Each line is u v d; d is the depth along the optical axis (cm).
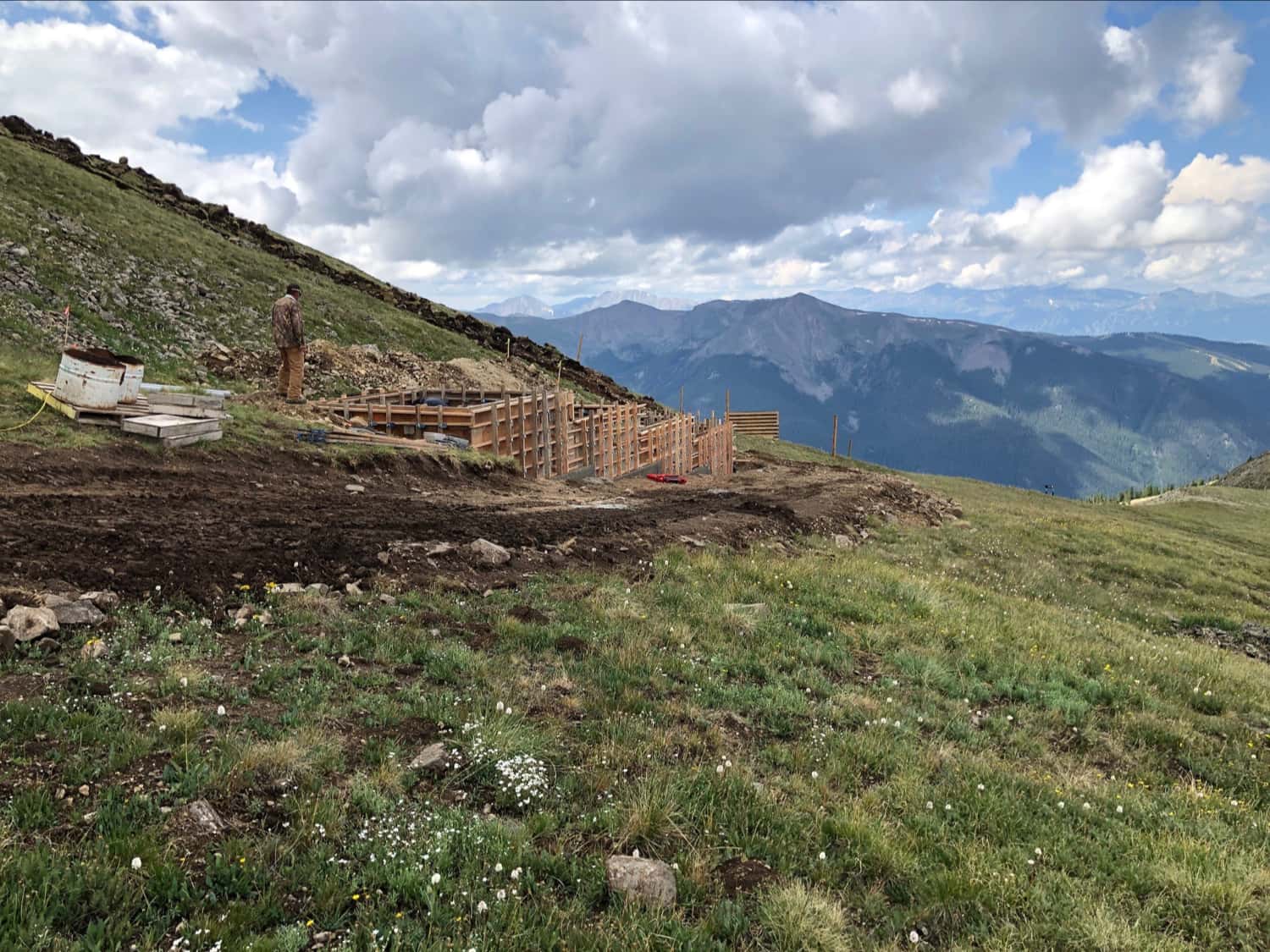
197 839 425
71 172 4178
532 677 748
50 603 654
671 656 886
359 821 477
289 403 2100
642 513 1772
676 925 429
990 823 630
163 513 988
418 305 6066
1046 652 1238
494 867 449
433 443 1930
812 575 1425
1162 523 5200
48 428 1225
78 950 336
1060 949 476
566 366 6256
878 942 454
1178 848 631
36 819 409
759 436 7144
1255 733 1020
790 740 747
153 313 2911
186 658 635
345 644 734
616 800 555
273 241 5875
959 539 2438
